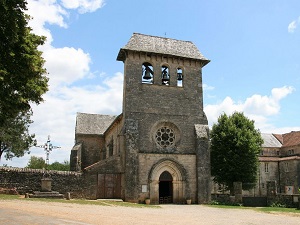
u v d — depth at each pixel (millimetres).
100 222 12969
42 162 82062
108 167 30125
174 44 34875
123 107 31859
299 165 59344
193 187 31172
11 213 13617
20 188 28344
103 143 45219
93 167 29891
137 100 31453
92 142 44906
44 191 27531
